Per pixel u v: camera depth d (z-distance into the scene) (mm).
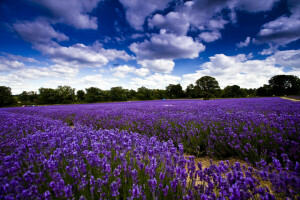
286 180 1224
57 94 57094
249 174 1521
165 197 1481
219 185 1336
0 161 2053
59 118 8695
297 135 2666
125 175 1673
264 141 2820
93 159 1800
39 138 2805
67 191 1228
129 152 2406
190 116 5352
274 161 1503
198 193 1404
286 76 51250
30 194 1190
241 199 1186
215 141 3246
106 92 59969
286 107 6867
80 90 69375
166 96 74812
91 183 1411
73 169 1529
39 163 1937
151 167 1625
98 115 7879
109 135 2840
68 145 2484
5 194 1206
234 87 66062
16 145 2652
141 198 1385
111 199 1460
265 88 59156
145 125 5004
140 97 65438
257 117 4082
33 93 63125
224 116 4574
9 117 6836
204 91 42750
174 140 3744
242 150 2686
